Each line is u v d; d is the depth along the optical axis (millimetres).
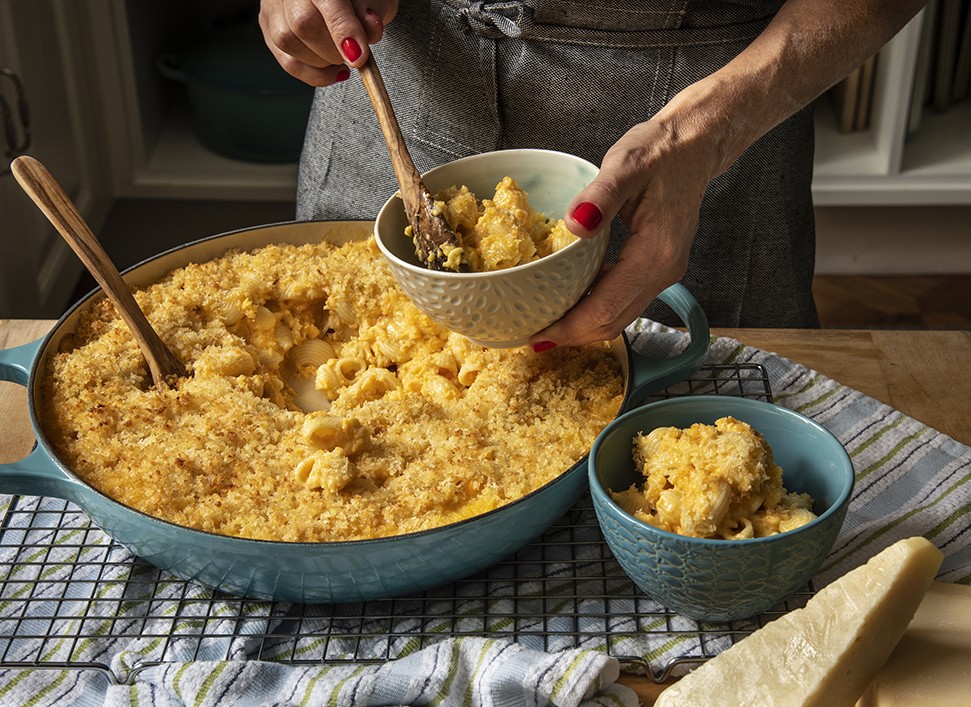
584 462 791
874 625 667
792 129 1193
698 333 938
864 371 1059
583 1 1054
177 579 846
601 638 782
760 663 669
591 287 860
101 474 836
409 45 1146
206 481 833
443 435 864
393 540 731
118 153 2303
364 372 973
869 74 2096
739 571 714
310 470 830
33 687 761
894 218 2363
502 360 928
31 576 852
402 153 825
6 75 1736
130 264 2377
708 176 877
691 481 754
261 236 1081
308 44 959
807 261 1315
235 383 943
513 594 822
